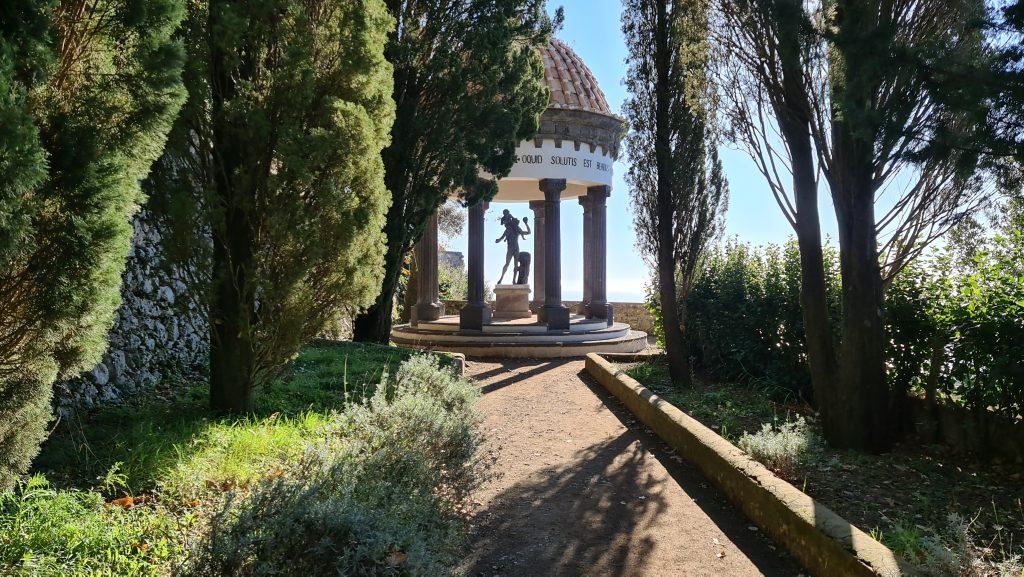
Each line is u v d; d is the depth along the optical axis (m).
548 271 18.08
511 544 4.26
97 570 2.90
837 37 5.43
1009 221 6.40
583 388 11.20
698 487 5.56
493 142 12.56
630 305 24.23
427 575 2.65
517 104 12.93
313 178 5.53
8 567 2.74
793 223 7.34
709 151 11.09
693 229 11.09
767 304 9.84
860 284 6.68
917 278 7.45
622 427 8.01
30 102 3.01
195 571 2.37
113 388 6.54
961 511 4.81
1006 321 5.89
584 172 18.59
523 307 20.70
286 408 6.53
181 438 4.93
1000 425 6.09
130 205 3.38
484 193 13.68
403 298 21.86
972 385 6.32
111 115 3.20
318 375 8.65
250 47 5.87
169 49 3.36
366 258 6.18
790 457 5.73
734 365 10.75
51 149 3.02
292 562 2.42
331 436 4.89
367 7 6.11
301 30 5.79
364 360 10.12
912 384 7.19
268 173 5.72
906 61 5.04
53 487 3.71
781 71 7.07
